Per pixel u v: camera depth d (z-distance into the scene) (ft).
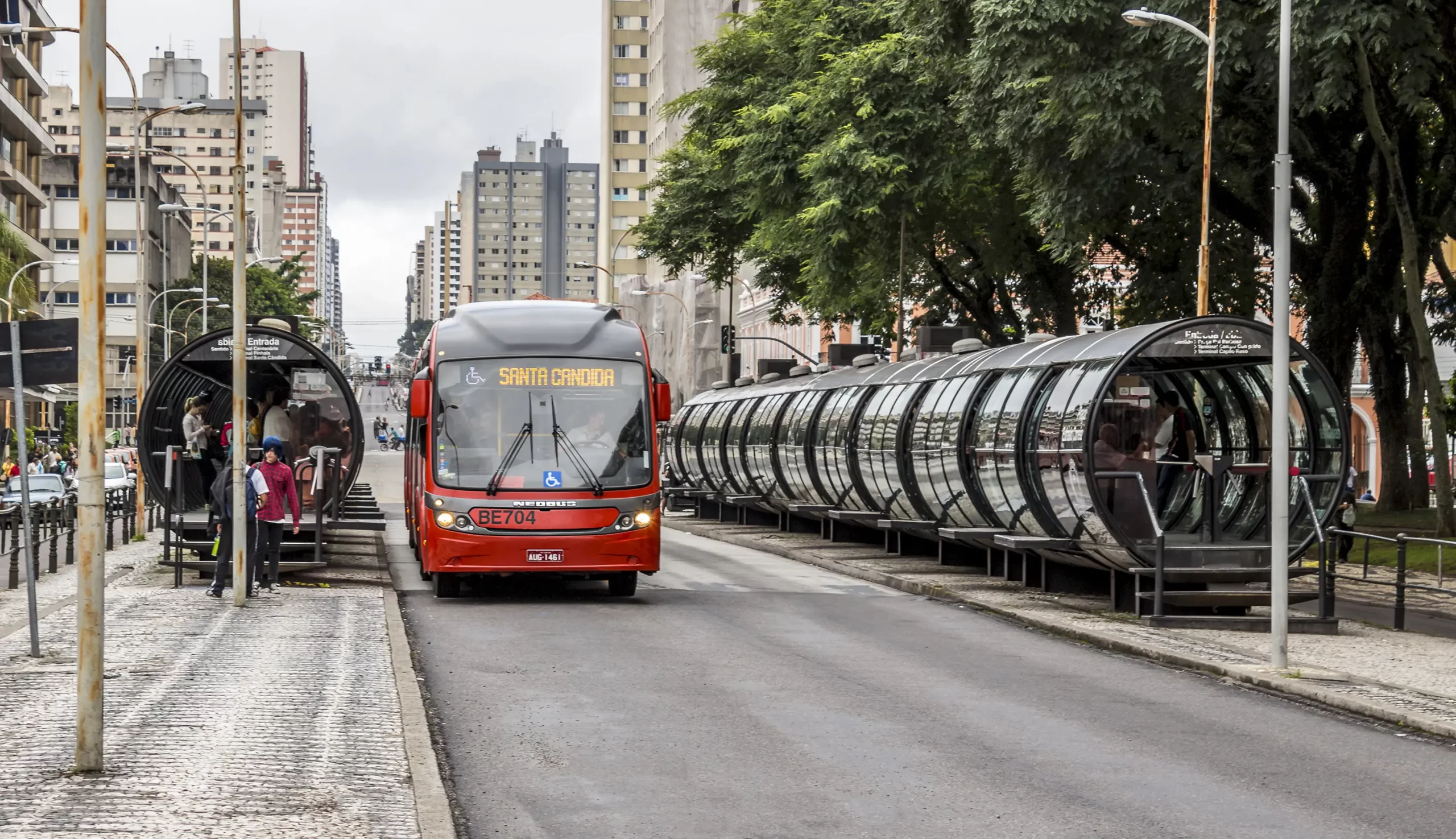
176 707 34.42
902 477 83.66
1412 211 99.04
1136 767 31.24
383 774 27.94
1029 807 27.43
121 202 359.66
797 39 137.69
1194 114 93.04
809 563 89.92
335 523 71.20
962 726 35.76
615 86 507.30
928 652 49.47
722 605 63.77
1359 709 38.60
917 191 118.21
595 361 63.82
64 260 357.82
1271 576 56.95
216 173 640.99
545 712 36.83
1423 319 92.27
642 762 31.12
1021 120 90.43
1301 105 80.28
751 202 139.64
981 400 74.54
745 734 34.24
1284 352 47.42
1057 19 82.79
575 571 62.44
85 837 22.70
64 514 96.63
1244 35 82.17
